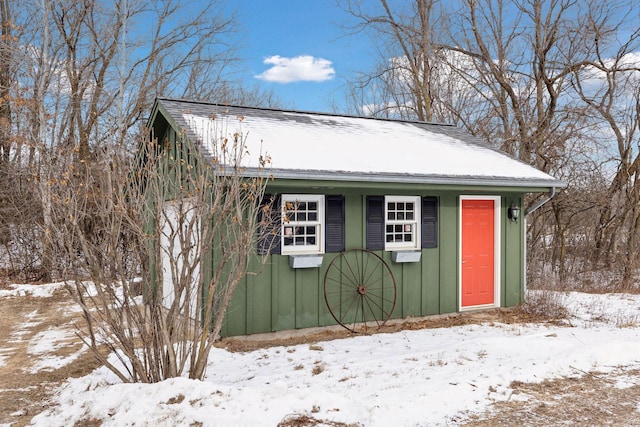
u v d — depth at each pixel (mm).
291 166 7910
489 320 9742
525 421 4777
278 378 5977
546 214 19812
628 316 10305
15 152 15172
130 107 19203
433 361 6672
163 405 4723
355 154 9305
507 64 19984
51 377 6438
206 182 5793
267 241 8195
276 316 8297
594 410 5102
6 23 16516
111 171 5641
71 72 18406
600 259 18938
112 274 5355
